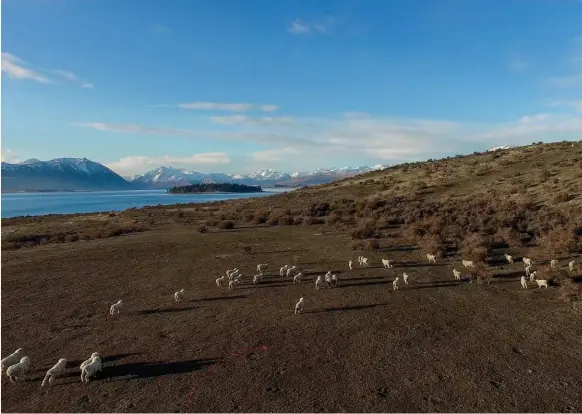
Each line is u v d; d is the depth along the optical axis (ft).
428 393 32.17
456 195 156.87
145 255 99.30
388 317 49.98
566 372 34.86
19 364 37.86
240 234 132.16
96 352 41.93
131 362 40.06
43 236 153.38
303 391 33.12
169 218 200.64
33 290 69.10
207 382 35.29
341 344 42.39
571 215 98.58
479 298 56.18
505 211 115.24
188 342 44.45
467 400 30.96
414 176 219.82
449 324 46.98
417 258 82.53
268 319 50.85
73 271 83.56
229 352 41.37
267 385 34.32
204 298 61.41
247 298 60.49
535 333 43.50
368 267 77.00
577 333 42.96
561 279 60.39
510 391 32.09
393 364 37.45
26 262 94.02
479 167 200.23
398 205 153.07
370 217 140.26
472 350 39.91
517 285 61.36
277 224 156.35
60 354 42.83
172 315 54.03
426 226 112.16
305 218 155.94
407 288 62.34
